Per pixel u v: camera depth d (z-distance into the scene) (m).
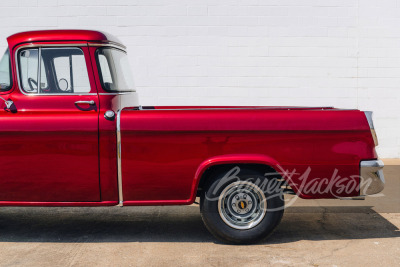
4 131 4.76
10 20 9.38
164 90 9.52
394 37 9.55
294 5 9.45
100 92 4.89
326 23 9.48
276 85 9.53
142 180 4.78
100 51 4.99
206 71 9.49
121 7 9.39
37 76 4.92
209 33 9.45
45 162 4.77
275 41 9.47
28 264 4.39
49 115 4.80
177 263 4.40
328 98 9.60
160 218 5.96
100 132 4.75
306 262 4.42
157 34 9.44
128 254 4.65
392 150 9.77
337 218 5.91
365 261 4.45
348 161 4.80
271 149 4.77
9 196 4.83
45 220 5.90
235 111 4.82
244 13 9.42
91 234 5.32
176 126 4.74
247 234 4.84
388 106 9.66
